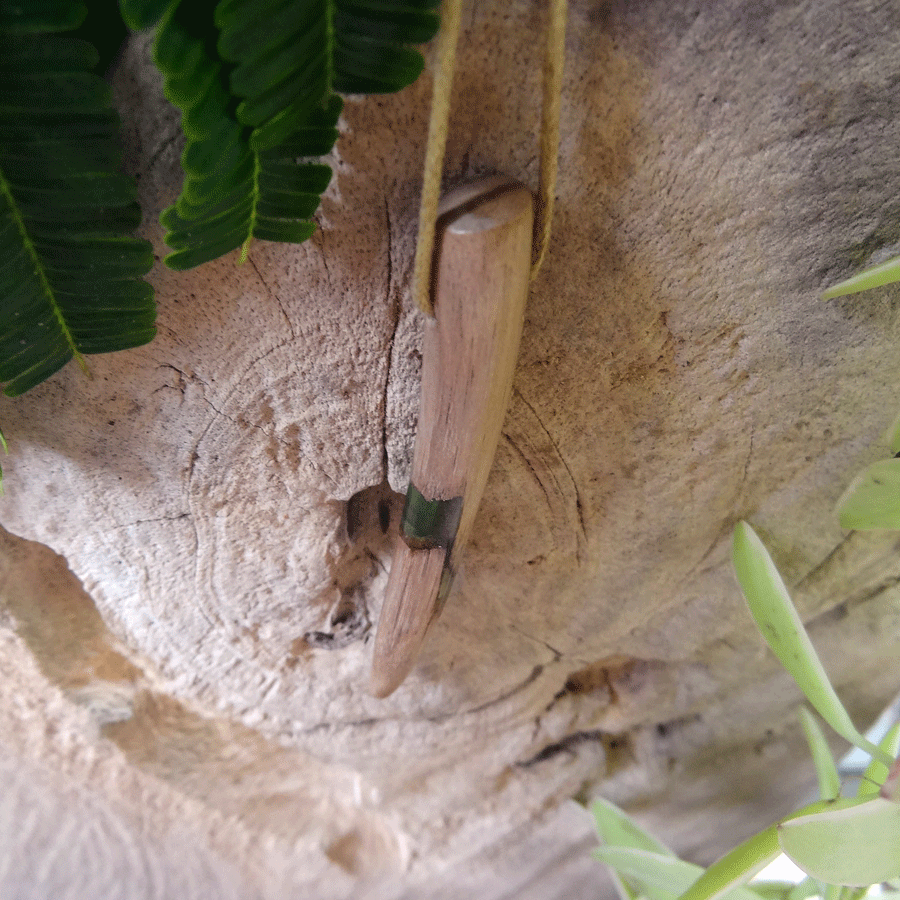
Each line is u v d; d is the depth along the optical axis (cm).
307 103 7
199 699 15
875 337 10
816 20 8
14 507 11
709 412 10
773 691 17
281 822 20
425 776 18
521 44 8
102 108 7
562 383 10
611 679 17
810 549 13
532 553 12
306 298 9
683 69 8
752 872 9
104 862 19
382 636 11
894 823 8
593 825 20
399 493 12
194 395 10
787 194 9
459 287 8
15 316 7
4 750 17
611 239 9
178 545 12
